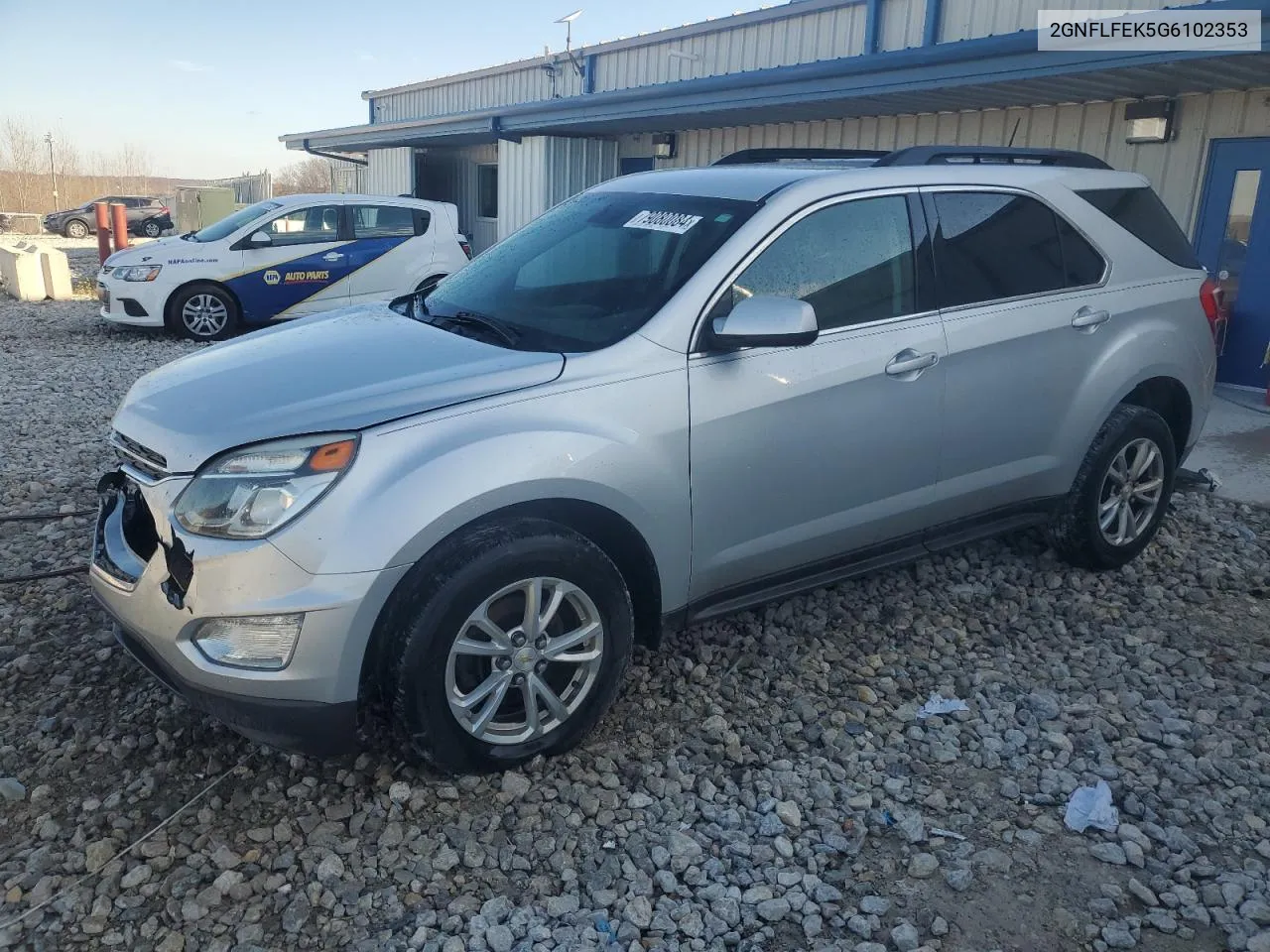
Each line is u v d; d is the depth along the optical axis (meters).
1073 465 4.73
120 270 12.05
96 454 7.02
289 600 2.88
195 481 3.02
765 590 3.96
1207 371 5.27
